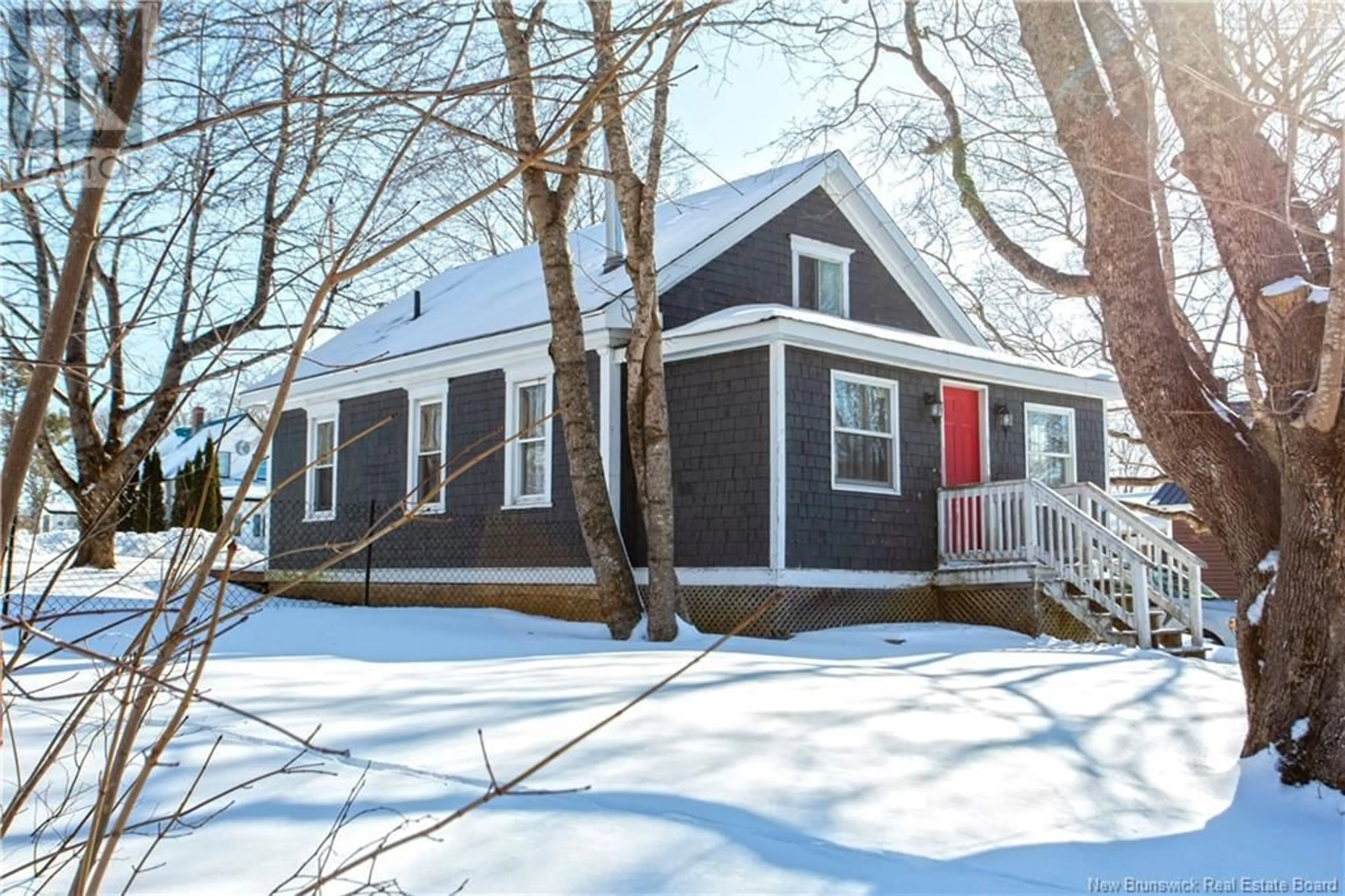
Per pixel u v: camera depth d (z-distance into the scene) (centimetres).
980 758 522
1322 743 496
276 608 1277
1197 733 629
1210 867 401
